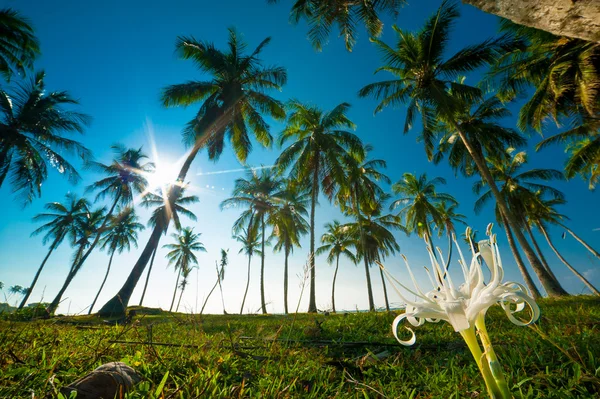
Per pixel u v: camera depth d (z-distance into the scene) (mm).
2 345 2578
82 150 21422
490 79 16203
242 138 18938
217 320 7844
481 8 1821
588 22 1431
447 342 3285
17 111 20062
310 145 22250
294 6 12875
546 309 5824
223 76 18688
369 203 24219
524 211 26188
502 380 769
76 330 4438
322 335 4230
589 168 19062
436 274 959
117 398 1521
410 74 17594
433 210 26766
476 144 20125
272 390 1775
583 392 1562
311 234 21734
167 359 2363
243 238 34406
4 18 16562
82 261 25500
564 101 14992
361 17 12195
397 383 2031
